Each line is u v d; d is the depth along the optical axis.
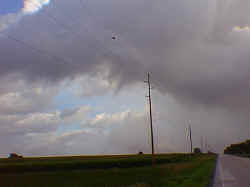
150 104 50.12
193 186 23.08
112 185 35.47
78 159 55.34
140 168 46.34
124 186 35.06
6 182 31.28
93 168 43.44
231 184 21.98
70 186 33.00
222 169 38.59
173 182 31.30
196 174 35.78
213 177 28.42
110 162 47.34
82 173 38.06
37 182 32.56
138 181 37.47
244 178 26.31
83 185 34.00
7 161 47.97
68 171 38.72
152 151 48.44
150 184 33.12
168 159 69.12
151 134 48.94
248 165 47.44
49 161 48.00
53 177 34.97
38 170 38.38
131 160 50.69
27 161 48.03
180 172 45.31
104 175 39.03
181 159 77.00
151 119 49.44
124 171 42.62
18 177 33.38
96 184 35.16
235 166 45.06
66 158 59.12
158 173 44.25
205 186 21.75
